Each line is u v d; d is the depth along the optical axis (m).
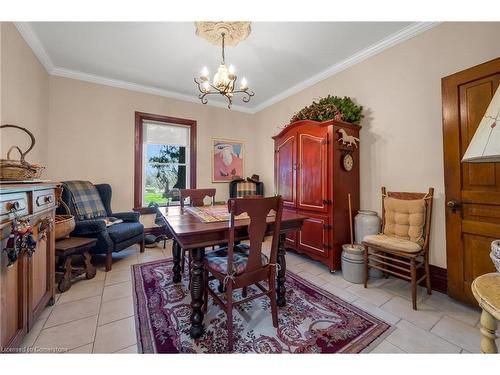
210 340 1.35
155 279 2.20
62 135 2.93
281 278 1.74
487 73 1.59
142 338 1.36
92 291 1.95
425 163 2.09
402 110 2.25
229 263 1.31
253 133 4.58
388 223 2.19
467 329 1.46
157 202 3.76
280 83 3.39
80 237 2.31
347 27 2.12
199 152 4.03
